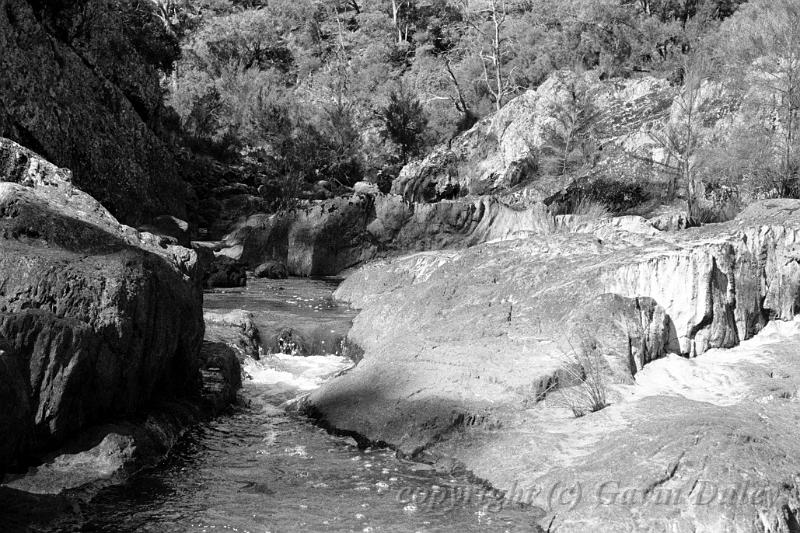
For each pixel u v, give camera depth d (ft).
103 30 87.15
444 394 26.73
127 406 24.73
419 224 71.15
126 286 23.99
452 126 148.05
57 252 23.94
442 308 35.19
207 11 224.53
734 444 20.85
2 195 25.17
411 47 219.41
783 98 60.03
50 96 70.08
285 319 43.32
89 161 74.95
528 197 85.51
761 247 33.30
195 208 96.27
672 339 30.58
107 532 19.45
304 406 29.37
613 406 25.02
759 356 29.89
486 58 168.86
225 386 30.37
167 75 138.21
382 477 23.07
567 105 104.63
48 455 22.12
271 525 20.02
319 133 126.72
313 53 220.02
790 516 19.25
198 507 21.01
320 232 68.85
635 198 73.72
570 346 28.63
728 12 134.51
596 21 133.69
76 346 21.80
